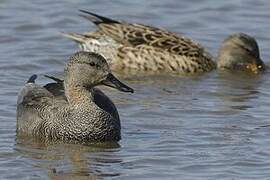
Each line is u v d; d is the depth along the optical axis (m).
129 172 14.49
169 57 21.88
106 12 24.58
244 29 23.78
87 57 16.36
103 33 22.12
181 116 17.58
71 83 16.33
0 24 23.25
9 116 17.28
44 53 21.58
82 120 16.12
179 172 14.45
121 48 21.98
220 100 18.86
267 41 23.27
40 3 24.86
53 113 16.33
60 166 14.80
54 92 16.97
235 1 25.48
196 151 15.48
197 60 21.91
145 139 16.20
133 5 25.19
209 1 25.48
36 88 16.80
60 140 16.17
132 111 17.81
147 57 21.89
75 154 15.45
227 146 15.72
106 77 16.45
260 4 25.33
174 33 22.62
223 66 22.08
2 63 20.69
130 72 21.67
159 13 24.67
